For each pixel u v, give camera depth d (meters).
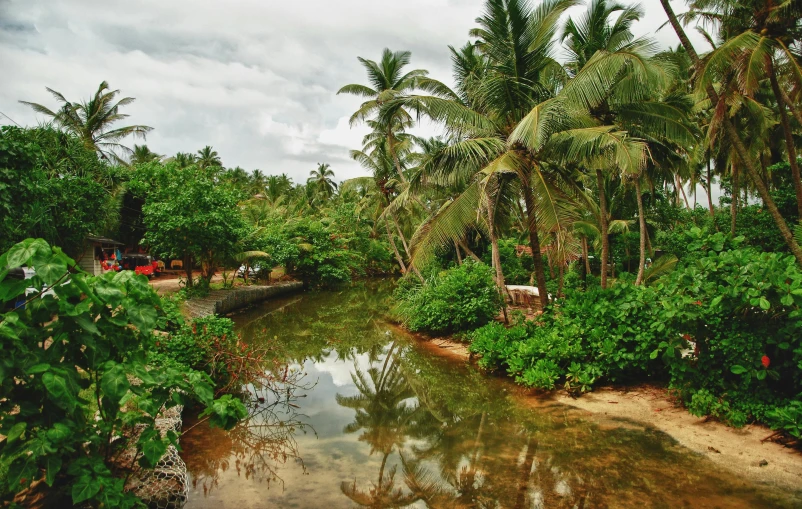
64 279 3.06
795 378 5.44
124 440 3.91
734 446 5.44
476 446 6.14
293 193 60.84
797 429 5.06
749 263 5.59
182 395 3.85
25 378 2.99
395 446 6.32
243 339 13.55
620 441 5.89
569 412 7.02
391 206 20.00
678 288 6.25
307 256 27.41
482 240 25.69
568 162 10.07
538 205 9.20
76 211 14.10
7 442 3.03
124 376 3.20
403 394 8.90
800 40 10.30
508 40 9.54
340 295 25.78
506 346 9.45
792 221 16.44
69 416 3.18
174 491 4.35
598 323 8.08
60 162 15.05
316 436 6.71
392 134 20.55
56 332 3.07
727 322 5.89
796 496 4.43
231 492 4.91
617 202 20.14
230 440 6.41
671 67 9.81
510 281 23.72
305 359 12.01
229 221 17.23
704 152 17.89
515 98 9.66
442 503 4.68
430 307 13.27
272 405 8.12
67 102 22.70
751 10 10.19
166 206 15.98
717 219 19.56
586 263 18.69
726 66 9.45
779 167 16.95
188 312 13.11
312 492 4.95
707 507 4.32
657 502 4.46
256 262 22.78
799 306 5.13
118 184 19.42
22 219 8.37
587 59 12.05
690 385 6.46
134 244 25.31
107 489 3.12
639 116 11.05
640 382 7.79
